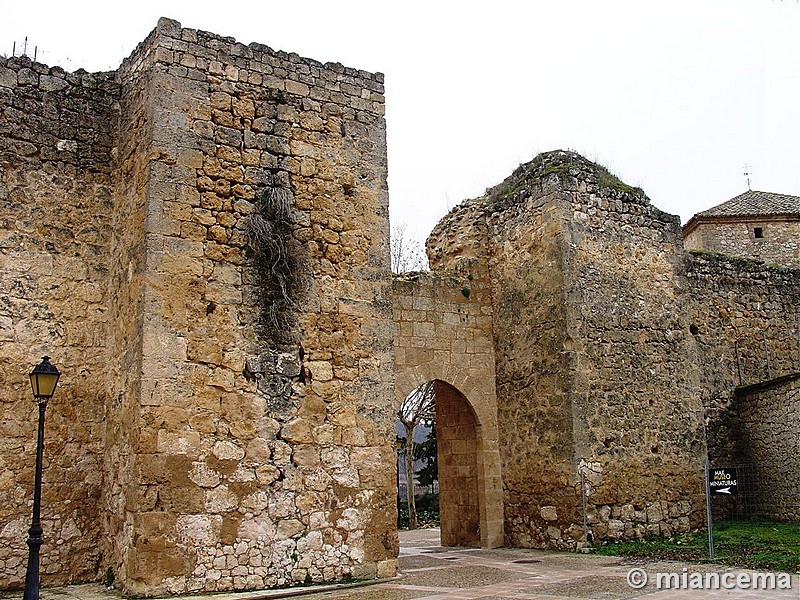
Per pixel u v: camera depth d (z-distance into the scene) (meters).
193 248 9.35
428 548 14.25
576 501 12.34
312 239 10.31
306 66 10.81
